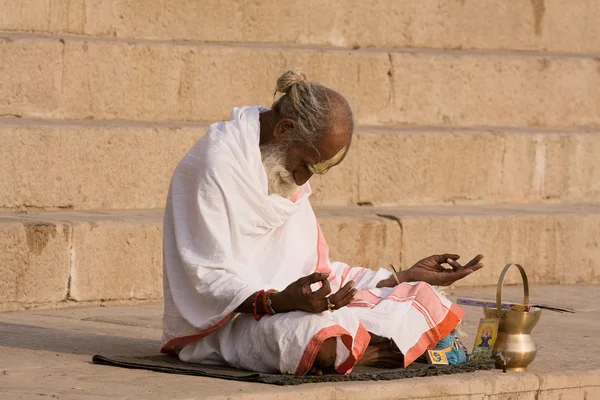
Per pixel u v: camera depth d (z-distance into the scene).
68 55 18.31
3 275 14.78
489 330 10.84
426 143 20.11
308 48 20.86
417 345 10.33
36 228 14.99
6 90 17.83
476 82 22.09
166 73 19.17
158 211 17.38
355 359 9.80
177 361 10.48
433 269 11.08
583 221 19.67
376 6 22.33
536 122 22.77
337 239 17.52
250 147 10.21
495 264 18.94
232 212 10.12
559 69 22.92
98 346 11.66
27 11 19.02
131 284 15.82
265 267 10.47
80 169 17.12
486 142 20.67
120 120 18.73
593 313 16.08
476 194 20.67
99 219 15.83
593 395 11.04
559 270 19.58
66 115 18.34
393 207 19.73
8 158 16.55
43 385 9.32
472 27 23.31
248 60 19.86
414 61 21.44
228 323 10.15
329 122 10.08
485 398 10.13
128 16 19.91
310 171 10.33
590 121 23.33
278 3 21.33
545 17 24.06
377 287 11.03
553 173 21.44
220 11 20.75
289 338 9.66
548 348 12.57
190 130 18.05
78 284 15.38
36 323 13.55
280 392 9.12
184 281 10.33
